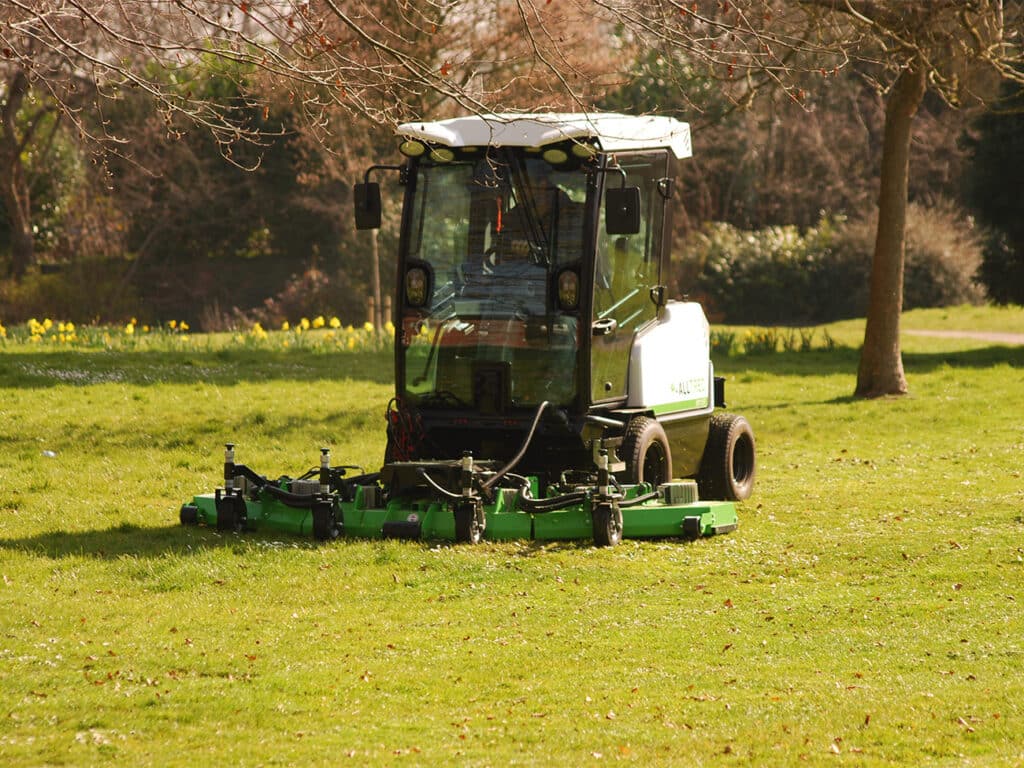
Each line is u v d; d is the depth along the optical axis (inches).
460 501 1427.2
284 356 3688.5
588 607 1206.3
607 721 877.8
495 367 1514.5
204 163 6309.1
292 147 6343.5
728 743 825.5
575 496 1435.8
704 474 1788.9
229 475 1517.0
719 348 4407.0
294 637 1094.4
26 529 1545.3
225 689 947.3
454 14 2487.7
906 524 1603.1
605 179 1504.7
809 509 1731.1
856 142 7352.4
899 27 2443.4
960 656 1045.2
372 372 3380.9
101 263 6437.0
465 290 1524.4
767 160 7268.7
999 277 4918.8
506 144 1467.8
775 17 1770.4
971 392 3142.2
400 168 1540.4
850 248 6609.3
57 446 2188.7
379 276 6181.1
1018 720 863.1
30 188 6697.8
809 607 1207.6
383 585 1277.1
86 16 1159.0
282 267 6668.3
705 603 1226.6
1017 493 1811.0
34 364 3221.0
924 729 848.9
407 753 805.2
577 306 1487.5
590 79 1558.8
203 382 3051.2
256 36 1424.7
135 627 1114.1
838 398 3085.6
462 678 983.0
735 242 6722.4
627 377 1595.7
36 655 1018.7
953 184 7411.4
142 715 884.6
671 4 1262.3
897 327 3110.2
